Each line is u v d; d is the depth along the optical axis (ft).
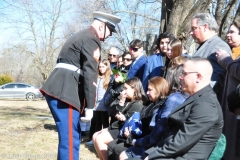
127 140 11.24
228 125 9.93
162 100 10.78
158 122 9.78
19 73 135.03
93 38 11.18
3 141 18.66
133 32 70.95
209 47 10.88
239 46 11.50
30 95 77.82
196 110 7.95
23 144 18.20
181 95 9.82
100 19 11.60
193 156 7.97
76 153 11.25
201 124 7.82
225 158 9.87
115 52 20.98
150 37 22.67
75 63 11.16
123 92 13.07
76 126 11.21
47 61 105.19
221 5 32.24
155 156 8.25
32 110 45.85
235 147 9.41
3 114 34.83
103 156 12.77
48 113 40.27
